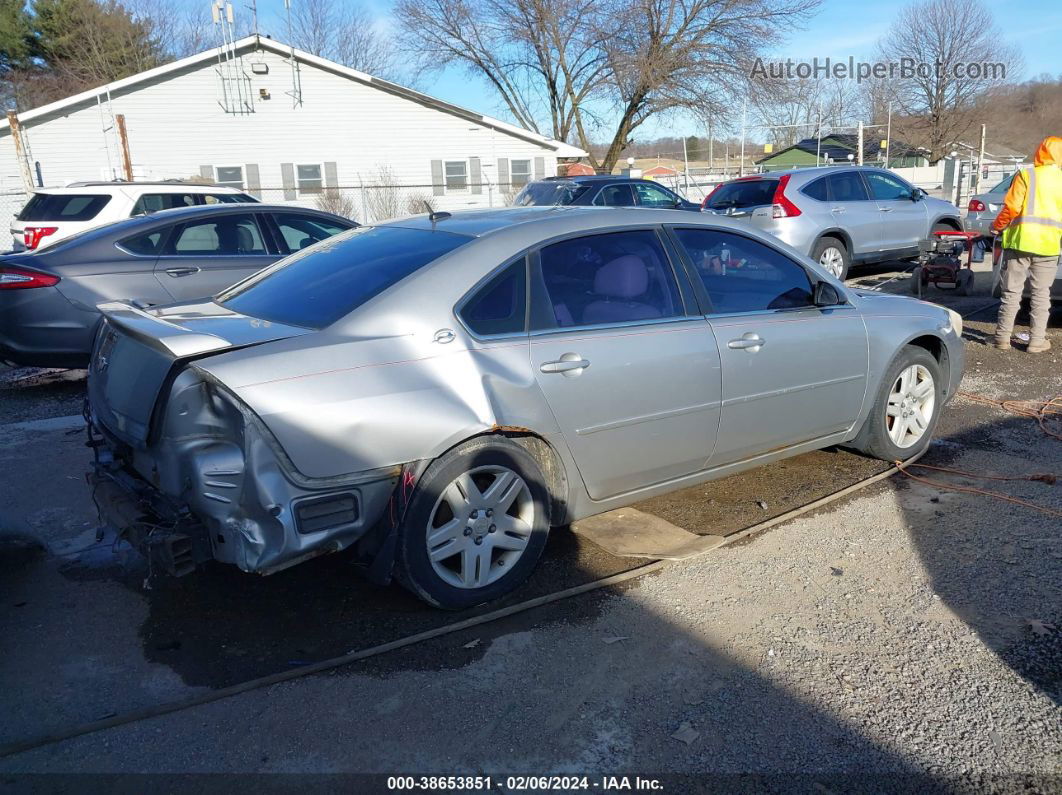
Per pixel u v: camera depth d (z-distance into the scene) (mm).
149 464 3346
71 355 7328
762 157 54375
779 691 3088
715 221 4500
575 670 3219
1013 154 52344
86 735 2871
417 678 3168
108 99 26500
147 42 45906
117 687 3133
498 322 3625
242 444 3049
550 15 31781
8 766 2725
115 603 3736
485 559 3598
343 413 3158
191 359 3123
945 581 3861
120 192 11617
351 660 3260
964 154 47750
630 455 3994
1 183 26141
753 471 5285
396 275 3631
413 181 29797
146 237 7605
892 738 2840
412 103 29297
